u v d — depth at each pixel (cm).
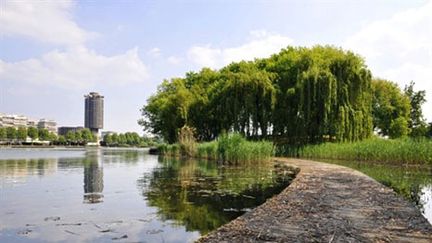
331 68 3412
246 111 3700
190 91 4991
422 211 912
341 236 545
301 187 1109
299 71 3644
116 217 814
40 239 645
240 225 619
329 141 3306
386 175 1711
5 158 3566
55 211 877
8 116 16500
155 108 5591
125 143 13650
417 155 2250
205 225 747
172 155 4191
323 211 738
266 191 1213
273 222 641
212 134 4728
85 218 804
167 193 1169
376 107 5362
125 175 1766
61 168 2238
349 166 2258
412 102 6138
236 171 1961
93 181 1506
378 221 647
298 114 3431
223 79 4797
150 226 737
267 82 3722
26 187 1313
